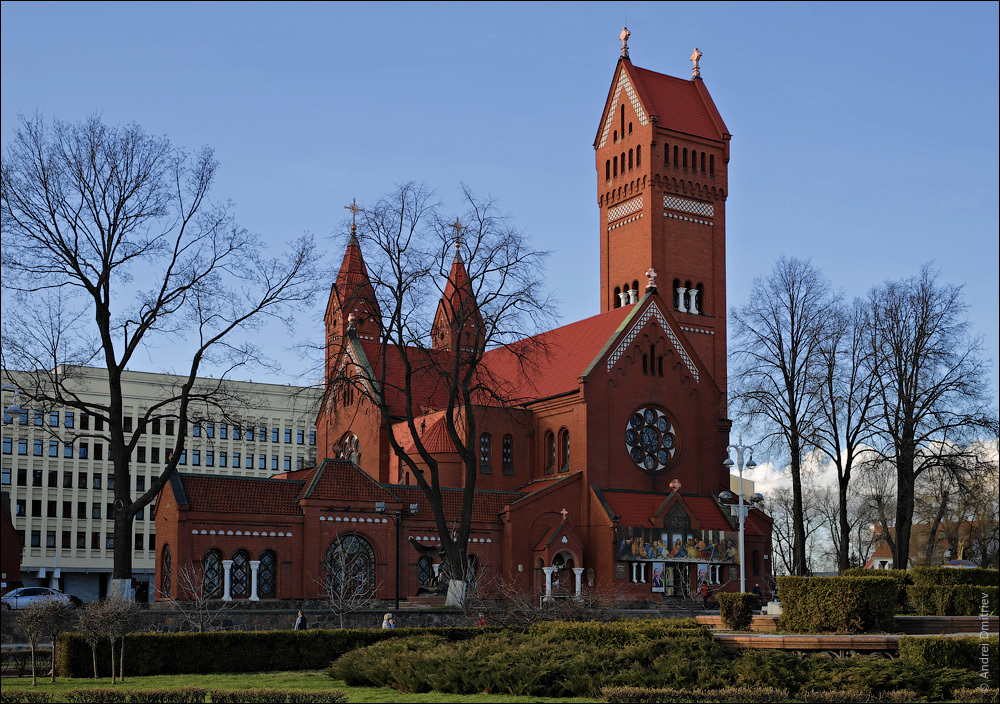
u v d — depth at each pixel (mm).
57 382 64812
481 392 87562
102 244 64500
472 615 64938
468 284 75188
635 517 85375
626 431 89250
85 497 146875
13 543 114062
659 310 92375
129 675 48594
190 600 70375
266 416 161375
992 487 93188
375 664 43406
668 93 107312
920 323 80875
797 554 81125
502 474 91938
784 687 37781
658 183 103438
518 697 38062
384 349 73312
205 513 72562
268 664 51375
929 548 96500
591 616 62156
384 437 94750
